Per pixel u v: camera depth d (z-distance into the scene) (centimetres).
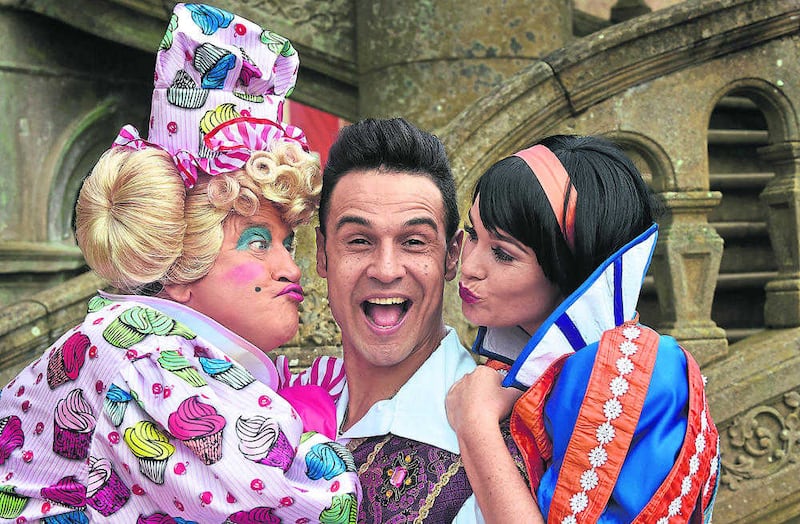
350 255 142
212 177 137
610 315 132
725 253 386
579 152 137
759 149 279
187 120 140
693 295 264
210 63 140
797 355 262
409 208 139
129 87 474
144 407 125
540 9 360
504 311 139
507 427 135
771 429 259
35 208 434
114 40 415
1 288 425
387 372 151
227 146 138
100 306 140
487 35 357
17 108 426
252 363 141
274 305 141
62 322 283
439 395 143
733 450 257
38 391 136
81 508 129
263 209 141
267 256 141
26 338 277
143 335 130
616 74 258
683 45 259
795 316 272
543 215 132
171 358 128
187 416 124
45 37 433
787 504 259
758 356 261
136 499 127
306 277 238
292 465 128
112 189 135
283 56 149
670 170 264
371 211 139
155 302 137
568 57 254
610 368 126
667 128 264
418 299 143
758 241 392
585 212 132
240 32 144
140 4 405
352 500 127
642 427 124
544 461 130
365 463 142
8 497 131
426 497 135
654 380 126
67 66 444
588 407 125
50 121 439
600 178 134
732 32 261
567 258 134
